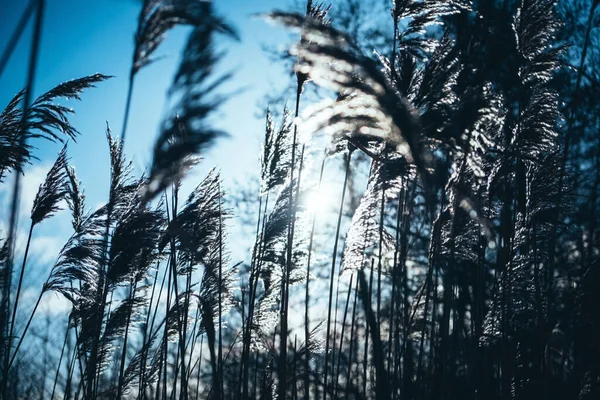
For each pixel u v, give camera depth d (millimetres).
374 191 6547
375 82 4461
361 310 9422
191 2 4156
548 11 6863
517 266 7020
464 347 7246
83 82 5992
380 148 6145
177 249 7008
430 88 5645
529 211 7520
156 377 7242
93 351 6824
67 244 6586
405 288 6582
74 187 7266
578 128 11352
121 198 6691
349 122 4832
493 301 6984
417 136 4691
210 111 4234
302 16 4277
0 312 5754
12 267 5816
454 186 5285
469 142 5031
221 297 7059
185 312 6785
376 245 7875
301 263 7242
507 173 6672
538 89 6891
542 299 7121
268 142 7246
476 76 5426
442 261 6574
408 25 6523
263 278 7246
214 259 7070
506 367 6543
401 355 6938
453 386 6238
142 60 4664
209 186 7004
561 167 7430
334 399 6707
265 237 7086
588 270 7020
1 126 5793
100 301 6898
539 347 6766
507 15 8266
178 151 4332
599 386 6703
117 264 6594
